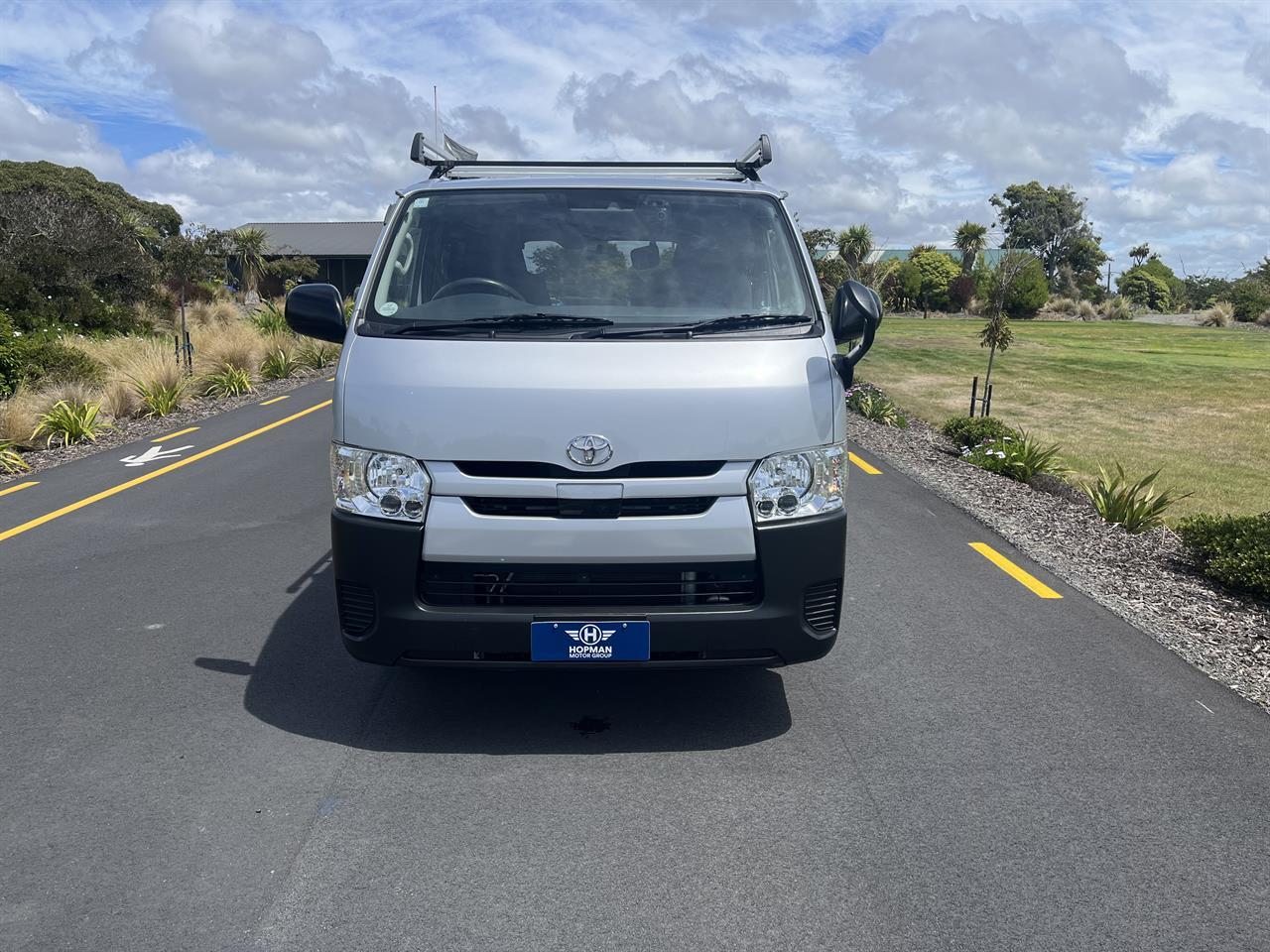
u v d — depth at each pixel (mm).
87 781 4102
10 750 4387
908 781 4141
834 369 4309
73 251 28531
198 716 4734
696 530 4027
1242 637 5988
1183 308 67312
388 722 4684
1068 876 3473
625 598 4082
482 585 4074
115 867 3496
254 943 3092
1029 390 24484
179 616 6195
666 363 4113
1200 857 3596
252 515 8938
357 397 4117
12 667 5348
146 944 3082
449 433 3998
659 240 4691
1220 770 4266
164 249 31344
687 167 5461
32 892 3348
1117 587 6965
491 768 4242
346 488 4129
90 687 5078
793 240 4781
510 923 3195
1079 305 56406
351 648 4223
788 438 4105
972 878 3455
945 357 32562
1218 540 7320
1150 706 4922
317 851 3602
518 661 4098
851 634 5961
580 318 4340
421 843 3660
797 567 4125
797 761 4320
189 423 15070
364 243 76812
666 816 3855
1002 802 3971
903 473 11258
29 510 9164
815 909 3271
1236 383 26234
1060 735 4590
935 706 4906
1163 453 15977
